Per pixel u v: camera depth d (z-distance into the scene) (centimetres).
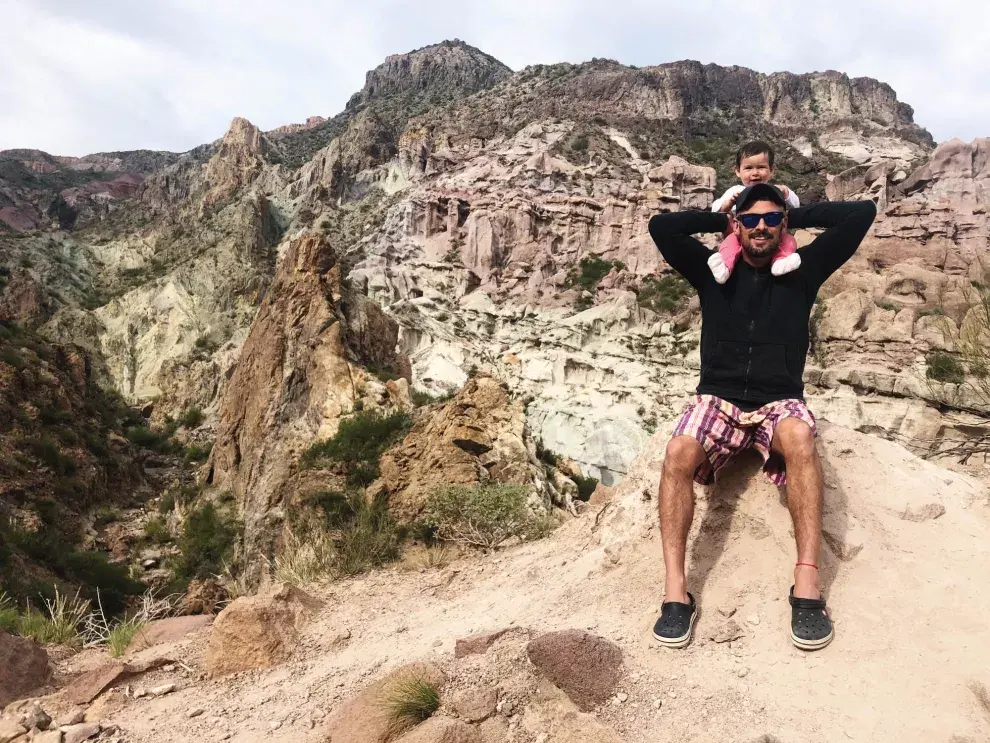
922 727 260
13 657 473
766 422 353
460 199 8494
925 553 343
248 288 8219
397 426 1942
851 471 387
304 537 889
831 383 4050
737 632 324
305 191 10725
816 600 312
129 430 5803
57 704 441
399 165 10769
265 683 439
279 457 2559
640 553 421
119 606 2211
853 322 4347
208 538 2716
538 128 10688
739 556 367
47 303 8050
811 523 324
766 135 12019
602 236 8075
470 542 882
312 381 2714
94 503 3634
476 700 327
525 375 6053
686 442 353
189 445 5709
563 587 445
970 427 1337
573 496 1830
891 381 3866
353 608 558
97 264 9419
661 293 7119
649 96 12206
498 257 8050
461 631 440
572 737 296
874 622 311
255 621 480
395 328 3466
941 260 5159
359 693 384
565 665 317
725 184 9381
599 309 6638
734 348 359
